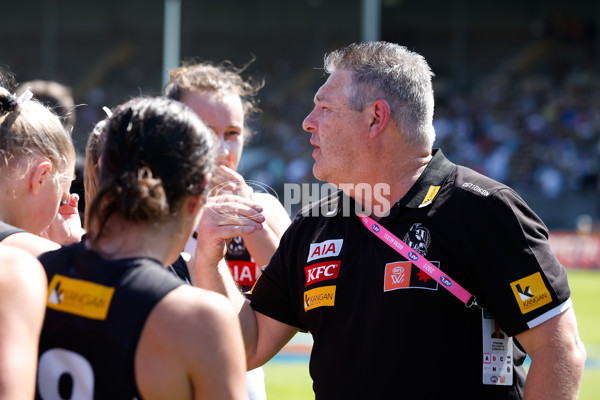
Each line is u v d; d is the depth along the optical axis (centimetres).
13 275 612
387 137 852
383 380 796
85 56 12594
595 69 11650
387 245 829
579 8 11844
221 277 898
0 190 731
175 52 8238
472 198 806
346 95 862
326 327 852
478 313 800
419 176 848
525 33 12188
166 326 593
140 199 609
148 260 623
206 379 600
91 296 613
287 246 931
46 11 12138
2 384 570
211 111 1123
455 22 12081
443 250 805
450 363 788
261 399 1063
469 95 11419
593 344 3203
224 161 1145
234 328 619
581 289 5356
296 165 9312
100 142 745
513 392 813
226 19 12388
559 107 10831
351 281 843
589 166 9212
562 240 7062
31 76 12012
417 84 858
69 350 613
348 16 12144
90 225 632
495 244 784
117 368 592
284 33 12369
